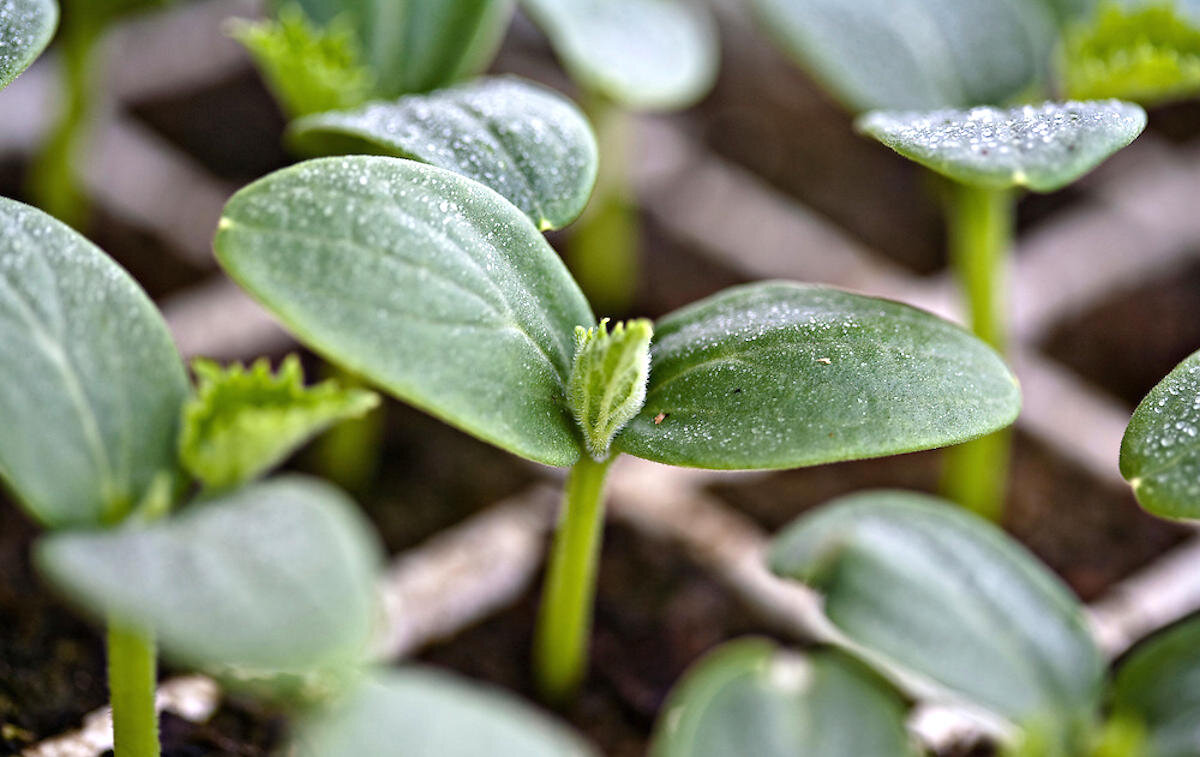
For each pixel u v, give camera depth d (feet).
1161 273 1.83
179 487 1.07
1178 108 2.16
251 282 1.04
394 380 1.04
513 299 1.10
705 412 1.11
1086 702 1.20
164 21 2.03
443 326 1.06
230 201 1.05
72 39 1.49
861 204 1.96
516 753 1.05
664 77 1.40
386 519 1.43
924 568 1.21
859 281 1.77
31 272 1.07
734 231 1.84
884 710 1.14
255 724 1.26
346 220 1.06
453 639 1.35
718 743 1.13
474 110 1.17
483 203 1.10
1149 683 1.21
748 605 1.38
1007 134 1.11
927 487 1.56
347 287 1.05
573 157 1.16
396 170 1.08
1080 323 1.74
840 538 1.22
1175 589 1.41
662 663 1.35
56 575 1.00
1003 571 1.22
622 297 1.73
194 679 1.27
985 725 1.29
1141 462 1.08
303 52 1.29
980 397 1.10
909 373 1.10
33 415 1.05
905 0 1.41
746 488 1.51
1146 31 1.31
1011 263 1.80
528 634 1.36
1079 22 1.41
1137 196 1.94
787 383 1.10
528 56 2.11
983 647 1.19
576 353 1.10
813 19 1.39
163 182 1.76
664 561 1.41
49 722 1.26
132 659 1.10
